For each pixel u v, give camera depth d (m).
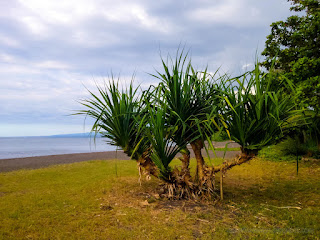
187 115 4.66
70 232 3.45
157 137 4.30
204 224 3.67
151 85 4.73
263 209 4.28
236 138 4.41
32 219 3.94
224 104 4.34
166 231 3.41
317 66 9.16
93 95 4.52
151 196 5.16
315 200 4.76
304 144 10.03
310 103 7.90
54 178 7.14
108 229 3.54
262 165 8.75
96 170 8.45
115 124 4.59
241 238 3.17
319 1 10.34
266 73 4.36
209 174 4.87
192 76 4.73
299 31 10.44
